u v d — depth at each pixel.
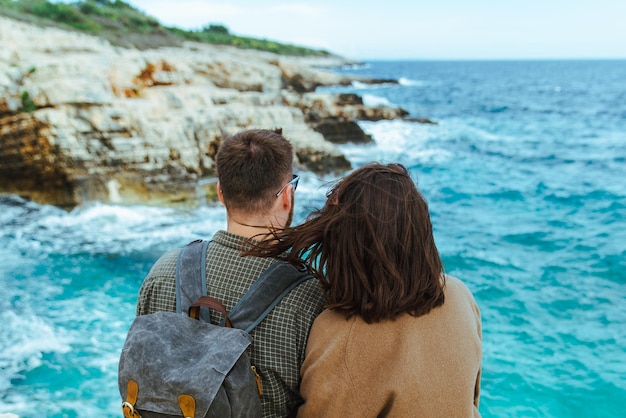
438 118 32.62
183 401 1.22
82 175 10.95
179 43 55.00
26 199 11.10
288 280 1.50
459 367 1.32
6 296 7.11
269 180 1.60
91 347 5.86
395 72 129.75
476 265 8.88
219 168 1.64
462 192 14.20
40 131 10.69
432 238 1.42
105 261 8.56
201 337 1.36
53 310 6.76
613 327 6.61
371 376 1.35
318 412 1.38
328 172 14.77
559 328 6.61
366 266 1.38
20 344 5.85
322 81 68.94
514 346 6.17
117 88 12.69
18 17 32.69
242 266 1.52
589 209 12.43
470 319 1.41
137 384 1.27
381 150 20.83
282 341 1.45
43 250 8.91
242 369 1.30
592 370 5.64
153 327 1.34
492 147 21.92
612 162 18.48
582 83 85.94
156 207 11.48
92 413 4.72
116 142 11.20
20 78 11.14
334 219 1.40
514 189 14.48
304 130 15.28
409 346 1.34
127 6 58.00
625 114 36.09
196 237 9.94
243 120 13.92
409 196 1.40
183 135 12.12
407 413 1.30
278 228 1.53
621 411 5.00
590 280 8.18
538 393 5.27
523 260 9.12
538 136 25.16
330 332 1.41
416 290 1.36
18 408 4.73
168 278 1.56
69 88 11.03
